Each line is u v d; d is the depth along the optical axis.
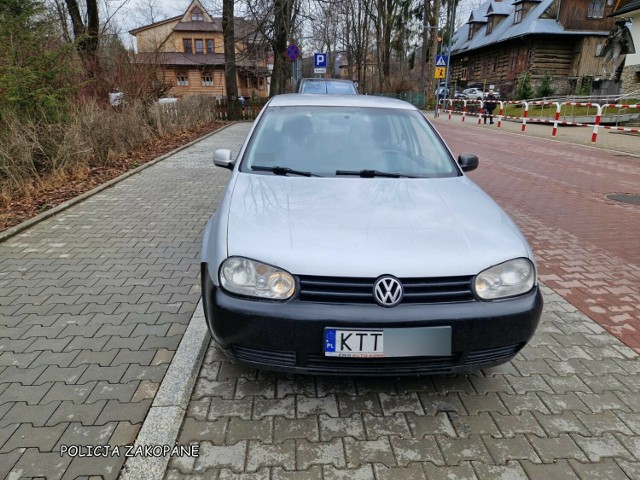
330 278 2.26
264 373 2.80
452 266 2.32
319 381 2.74
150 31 43.28
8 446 2.20
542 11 35.00
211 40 44.28
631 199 7.39
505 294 2.39
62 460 2.13
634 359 3.07
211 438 2.28
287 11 17.89
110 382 2.69
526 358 3.05
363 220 2.60
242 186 3.05
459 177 3.43
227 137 14.71
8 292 3.85
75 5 14.09
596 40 34.41
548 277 4.37
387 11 43.66
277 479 2.06
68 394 2.58
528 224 5.98
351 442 2.28
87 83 10.46
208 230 2.93
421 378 2.80
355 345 2.24
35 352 2.98
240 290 2.32
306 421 2.42
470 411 2.53
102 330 3.26
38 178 7.02
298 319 2.23
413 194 2.99
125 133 10.36
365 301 2.26
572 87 34.66
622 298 3.95
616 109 22.22
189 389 2.62
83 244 5.01
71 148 7.91
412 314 2.23
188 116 15.81
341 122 3.78
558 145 14.46
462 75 50.03
